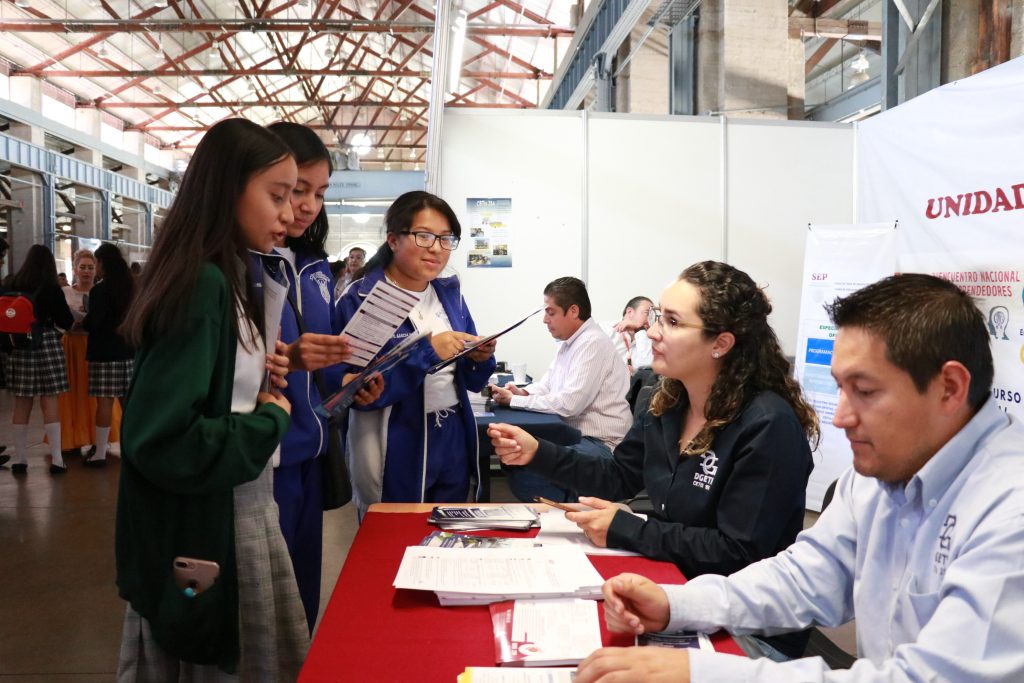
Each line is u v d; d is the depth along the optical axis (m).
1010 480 0.85
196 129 21.83
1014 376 3.25
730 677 0.86
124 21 12.23
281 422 1.28
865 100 10.20
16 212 14.05
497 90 18.94
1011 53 4.12
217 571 1.18
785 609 1.15
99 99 17.92
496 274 5.34
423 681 0.92
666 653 0.89
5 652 2.66
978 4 4.36
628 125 5.43
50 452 5.91
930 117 3.82
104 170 17.34
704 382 1.58
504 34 13.01
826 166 5.67
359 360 1.86
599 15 8.58
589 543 1.49
